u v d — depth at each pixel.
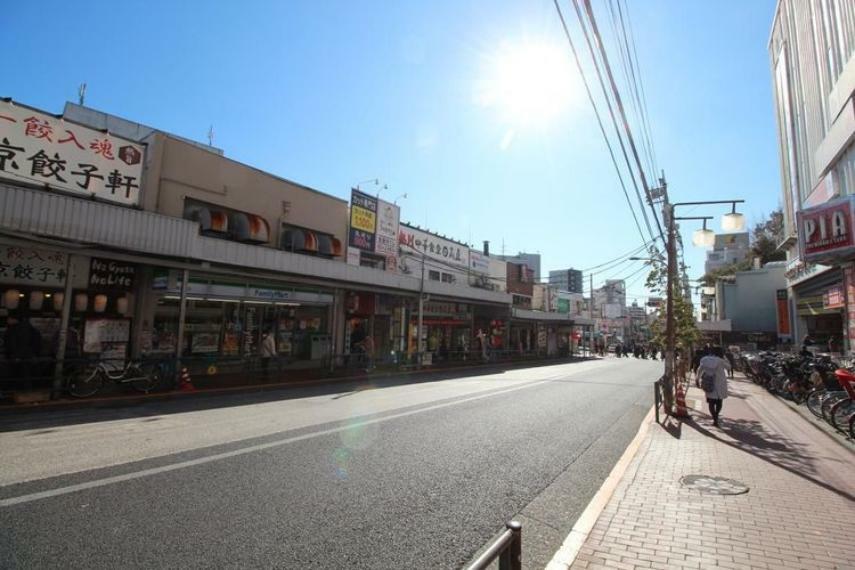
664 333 18.17
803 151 24.64
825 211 15.04
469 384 17.69
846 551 4.21
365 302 23.06
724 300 42.88
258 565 3.84
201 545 4.12
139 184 14.84
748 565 3.94
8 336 11.52
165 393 12.53
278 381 15.92
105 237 11.53
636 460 7.43
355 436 8.34
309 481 5.90
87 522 4.48
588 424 10.75
